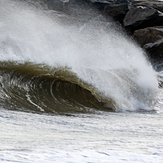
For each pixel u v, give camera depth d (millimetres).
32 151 21688
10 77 56750
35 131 33844
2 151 21125
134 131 36188
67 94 56531
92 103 55188
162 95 64375
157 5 187375
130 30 165250
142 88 60969
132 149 24172
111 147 24844
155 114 52531
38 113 45875
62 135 32094
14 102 50031
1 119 39094
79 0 177250
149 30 145375
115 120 44469
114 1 182250
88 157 20500
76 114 48000
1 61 60375
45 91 56188
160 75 88250
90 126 38781
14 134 31344
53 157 20094
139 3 188000
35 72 59438
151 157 21312
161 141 29141
